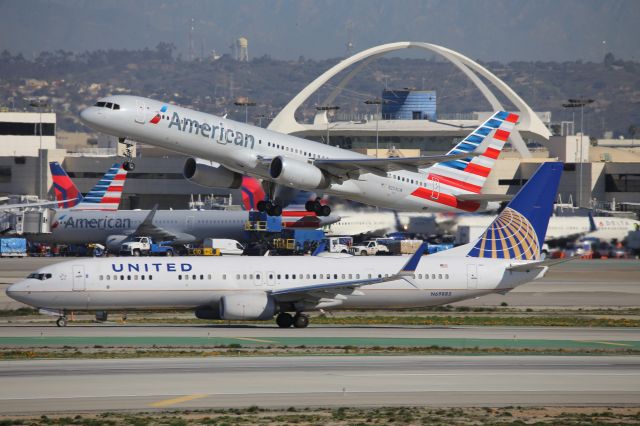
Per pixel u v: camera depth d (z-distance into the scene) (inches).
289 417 5187.0
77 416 5167.3
